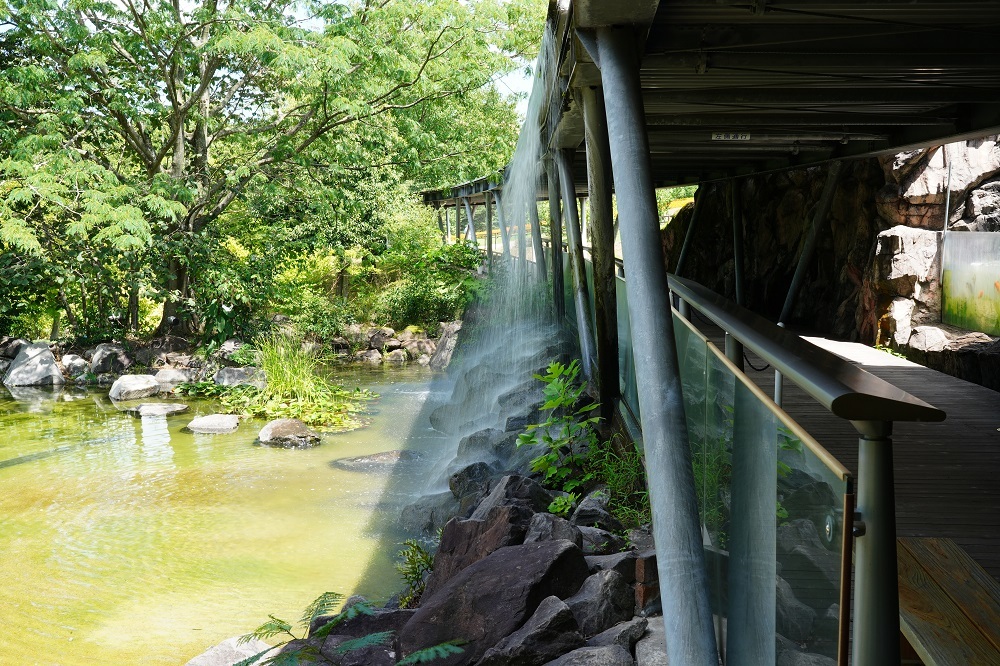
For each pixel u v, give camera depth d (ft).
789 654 5.78
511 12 55.16
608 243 20.44
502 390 32.91
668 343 9.91
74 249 50.21
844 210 34.99
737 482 7.61
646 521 15.03
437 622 11.85
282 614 16.80
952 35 14.56
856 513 4.71
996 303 25.79
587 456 18.54
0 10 46.09
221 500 24.89
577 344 32.96
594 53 12.44
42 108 49.57
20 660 14.85
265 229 60.13
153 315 65.72
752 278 43.09
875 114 22.03
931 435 17.69
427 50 55.98
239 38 45.03
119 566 19.63
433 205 85.40
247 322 54.24
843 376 5.01
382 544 20.89
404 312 64.44
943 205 29.55
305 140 54.29
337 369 53.42
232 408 39.96
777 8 13.03
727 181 45.32
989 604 8.75
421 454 30.07
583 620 11.34
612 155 11.62
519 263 49.26
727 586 8.37
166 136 59.62
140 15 48.78
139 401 42.52
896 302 29.91
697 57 14.56
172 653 15.16
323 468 28.43
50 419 37.76
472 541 14.71
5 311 53.52
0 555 20.49
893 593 4.64
